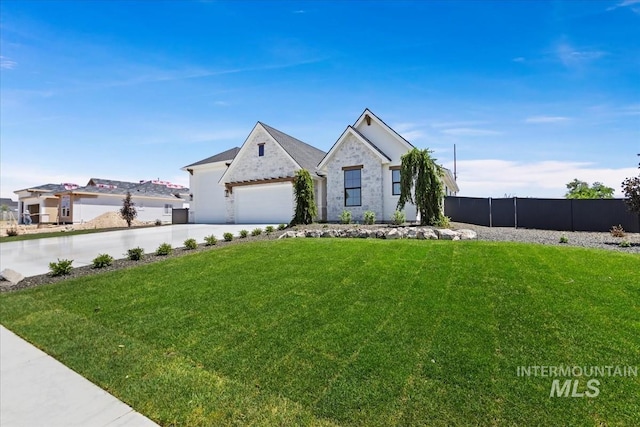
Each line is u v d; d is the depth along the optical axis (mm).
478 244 8172
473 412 2684
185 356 3953
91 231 20391
